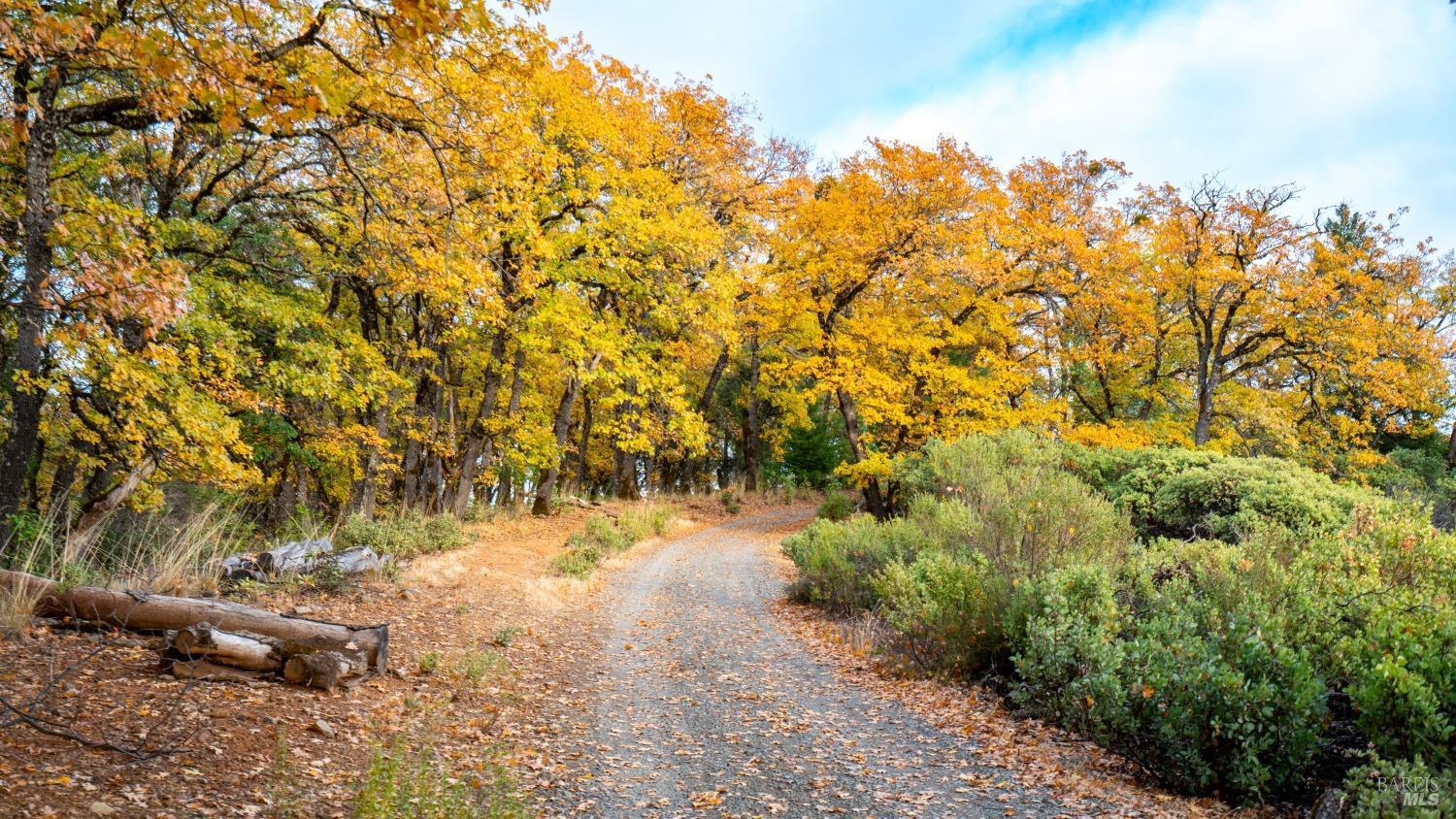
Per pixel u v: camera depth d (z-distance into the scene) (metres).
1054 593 7.11
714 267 22.23
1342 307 23.72
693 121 23.67
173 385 10.38
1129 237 25.70
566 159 15.52
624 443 21.33
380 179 9.88
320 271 15.74
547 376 26.25
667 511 27.14
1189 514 13.41
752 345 32.09
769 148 27.92
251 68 4.99
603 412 31.47
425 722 6.39
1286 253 23.27
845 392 22.61
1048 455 14.77
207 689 5.90
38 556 9.02
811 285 22.77
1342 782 4.57
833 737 6.68
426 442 20.05
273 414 16.72
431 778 5.08
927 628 8.74
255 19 5.70
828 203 21.80
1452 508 13.04
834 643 10.54
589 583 14.82
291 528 14.78
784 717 7.31
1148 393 27.03
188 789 4.30
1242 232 23.77
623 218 17.78
